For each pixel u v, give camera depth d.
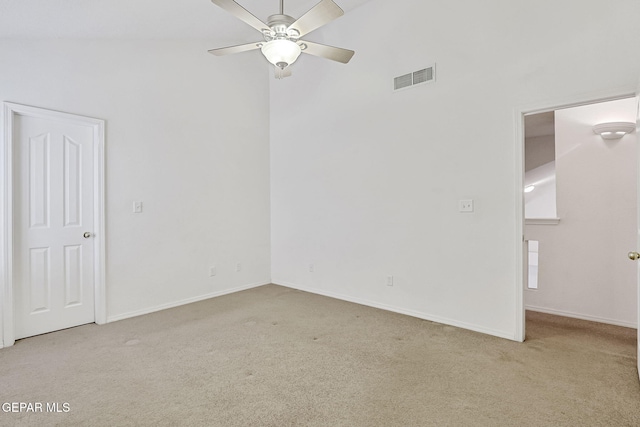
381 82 3.64
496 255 2.92
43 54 2.93
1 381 2.19
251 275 4.64
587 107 3.31
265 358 2.51
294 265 4.61
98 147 3.26
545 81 2.65
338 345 2.74
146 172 3.61
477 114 2.99
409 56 3.41
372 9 3.69
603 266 3.24
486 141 2.95
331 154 4.12
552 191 6.14
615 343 2.74
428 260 3.33
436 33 3.22
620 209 3.16
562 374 2.25
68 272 3.14
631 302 3.12
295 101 4.52
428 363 2.41
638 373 2.20
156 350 2.66
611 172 3.20
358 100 3.84
